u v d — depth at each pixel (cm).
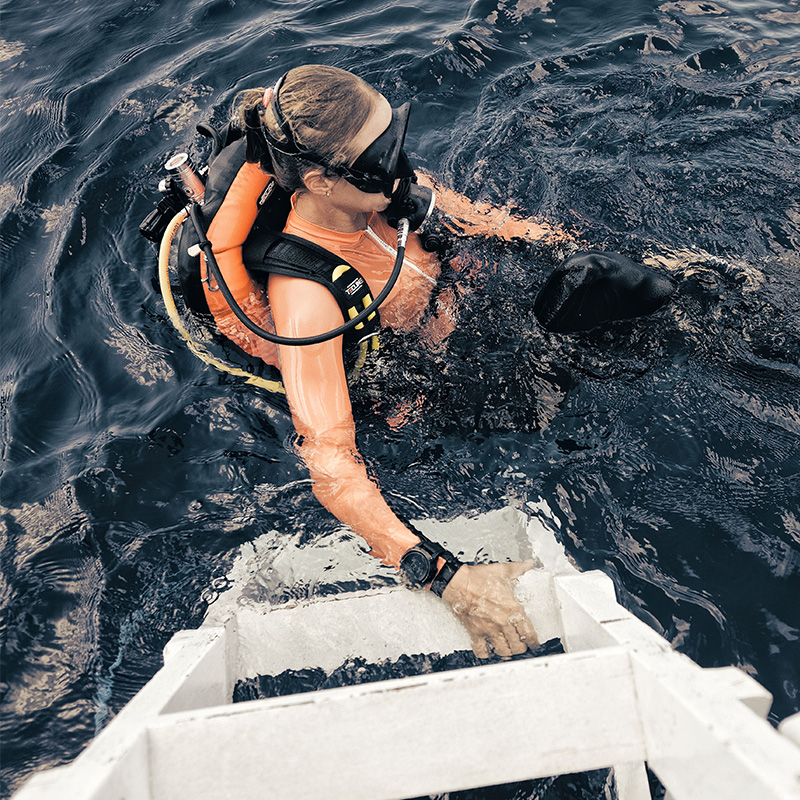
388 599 146
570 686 96
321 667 142
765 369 192
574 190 258
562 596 134
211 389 209
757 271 212
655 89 306
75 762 82
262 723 92
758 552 162
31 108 353
